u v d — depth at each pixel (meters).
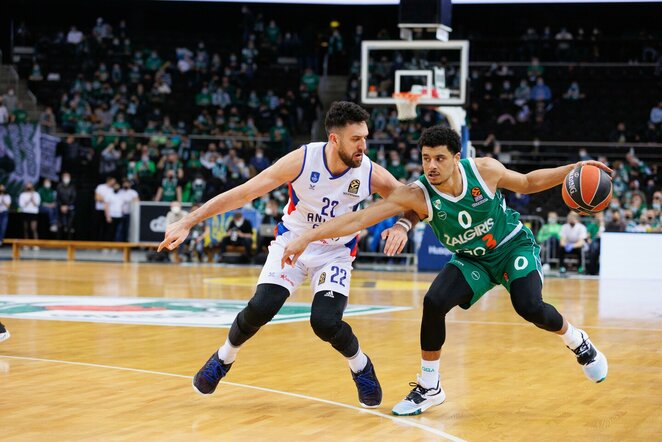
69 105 27.06
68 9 30.48
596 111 27.20
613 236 18.33
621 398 5.81
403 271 19.42
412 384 5.39
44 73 28.16
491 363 7.20
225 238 20.78
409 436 4.71
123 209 22.27
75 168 24.94
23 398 5.60
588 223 20.14
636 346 8.33
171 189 22.83
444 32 17.39
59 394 5.74
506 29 30.66
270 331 9.09
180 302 11.96
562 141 26.64
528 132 26.78
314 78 27.98
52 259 21.78
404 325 9.77
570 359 7.42
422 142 4.96
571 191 5.05
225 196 5.16
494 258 5.32
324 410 5.35
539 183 5.20
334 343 5.30
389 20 30.58
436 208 5.11
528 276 5.17
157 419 5.05
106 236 22.69
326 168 5.23
